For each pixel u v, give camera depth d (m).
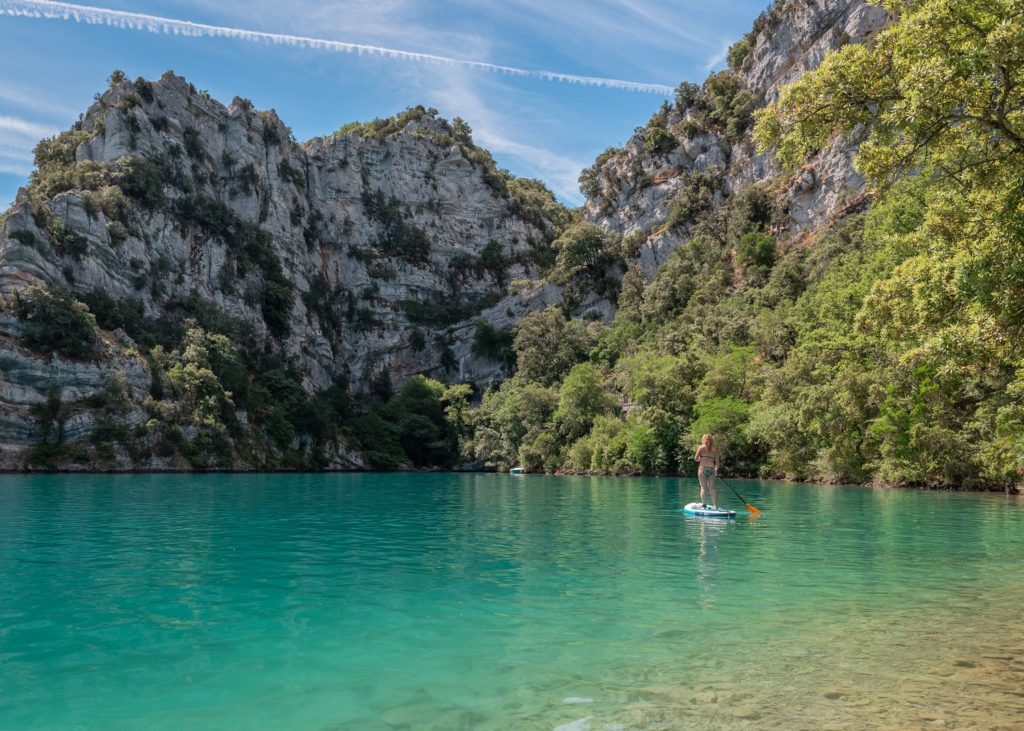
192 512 21.52
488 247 131.38
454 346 116.00
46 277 69.56
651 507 24.27
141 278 82.69
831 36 96.81
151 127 95.44
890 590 9.80
